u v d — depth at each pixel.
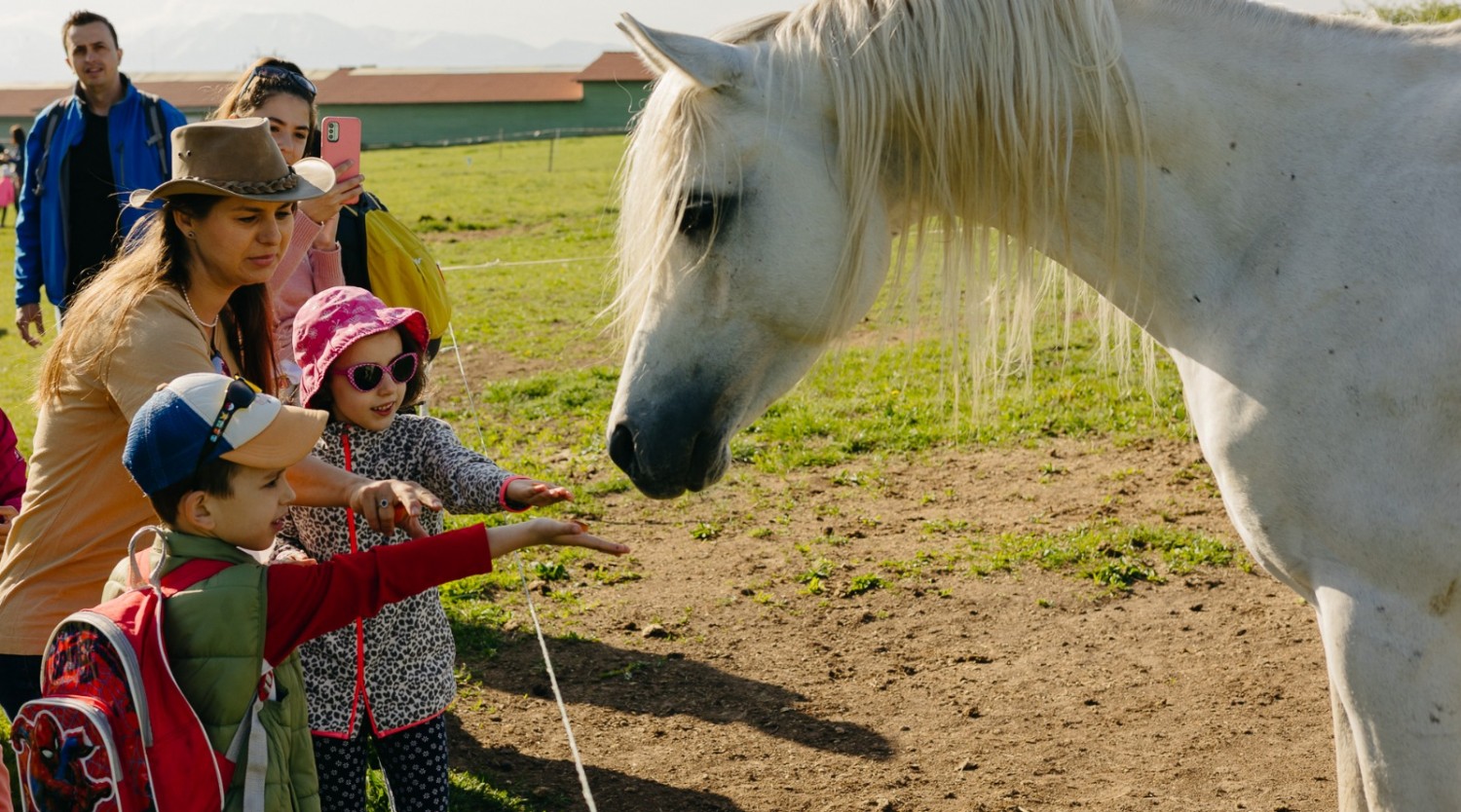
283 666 2.09
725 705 3.97
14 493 2.91
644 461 2.50
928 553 5.15
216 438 1.85
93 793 1.77
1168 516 5.38
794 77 2.37
